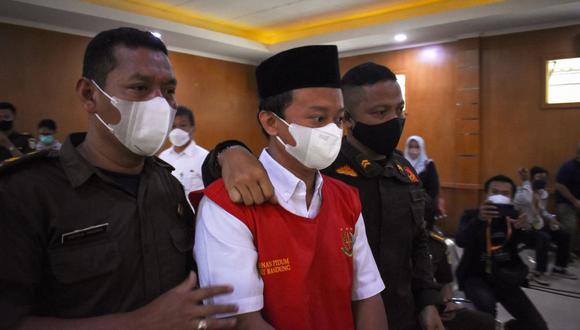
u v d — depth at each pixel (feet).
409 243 4.03
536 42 16.80
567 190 14.40
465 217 7.94
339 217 3.15
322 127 2.88
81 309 2.41
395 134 3.93
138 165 2.85
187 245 2.94
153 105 2.62
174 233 2.89
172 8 17.65
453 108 18.94
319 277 2.88
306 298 2.72
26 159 2.43
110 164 2.75
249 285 2.53
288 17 19.15
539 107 16.92
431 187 13.17
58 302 2.39
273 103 2.97
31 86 15.43
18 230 2.26
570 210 14.39
